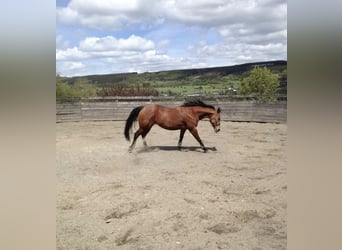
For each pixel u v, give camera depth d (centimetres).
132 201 303
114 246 252
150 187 325
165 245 248
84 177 343
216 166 357
